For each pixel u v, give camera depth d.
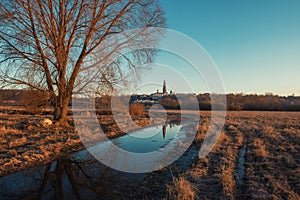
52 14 12.56
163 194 4.45
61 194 4.39
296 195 4.09
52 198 4.20
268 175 5.20
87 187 4.76
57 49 12.29
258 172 5.57
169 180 5.30
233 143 9.41
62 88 13.26
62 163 6.41
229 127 14.74
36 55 12.17
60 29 12.62
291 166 5.83
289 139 9.58
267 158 6.69
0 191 4.43
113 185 4.93
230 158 6.91
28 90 12.85
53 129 11.74
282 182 4.77
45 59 12.55
